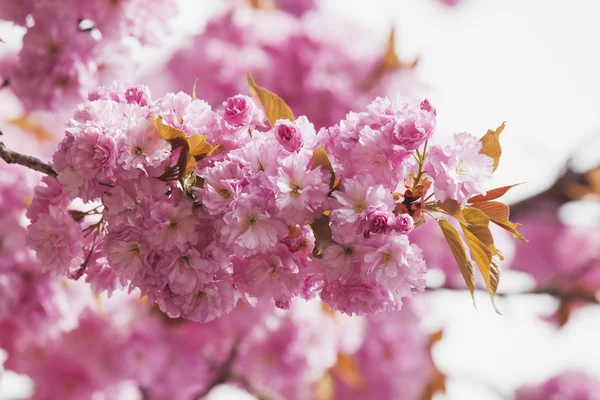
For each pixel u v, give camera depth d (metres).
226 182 1.42
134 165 1.43
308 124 1.45
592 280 3.50
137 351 2.51
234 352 2.61
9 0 1.88
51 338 2.29
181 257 1.44
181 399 2.67
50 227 1.50
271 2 2.99
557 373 3.92
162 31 1.91
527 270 3.58
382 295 1.44
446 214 1.45
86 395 2.51
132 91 1.49
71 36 1.86
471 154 1.43
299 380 2.56
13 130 2.87
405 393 3.03
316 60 2.74
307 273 1.46
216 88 2.79
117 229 1.45
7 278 2.00
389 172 1.42
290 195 1.41
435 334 3.07
